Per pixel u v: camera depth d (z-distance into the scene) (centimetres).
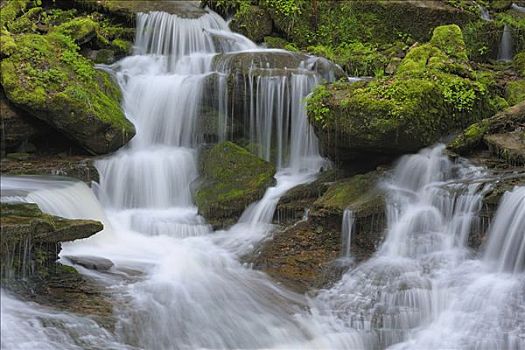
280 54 1237
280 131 1180
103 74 1184
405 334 789
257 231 1006
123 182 1082
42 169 1020
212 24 1406
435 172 988
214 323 775
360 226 950
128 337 731
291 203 1030
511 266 845
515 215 851
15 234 775
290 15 1432
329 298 846
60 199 945
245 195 1037
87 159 1078
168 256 929
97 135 1078
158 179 1107
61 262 856
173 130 1191
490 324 772
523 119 1037
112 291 814
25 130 1073
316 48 1379
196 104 1188
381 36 1442
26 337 702
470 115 1068
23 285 784
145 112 1195
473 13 1439
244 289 855
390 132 988
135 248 958
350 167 1083
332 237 965
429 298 821
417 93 1006
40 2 1319
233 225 1025
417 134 1002
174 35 1342
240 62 1202
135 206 1088
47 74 1070
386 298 836
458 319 788
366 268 899
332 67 1222
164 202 1105
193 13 1406
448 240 908
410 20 1430
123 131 1108
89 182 1041
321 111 1037
